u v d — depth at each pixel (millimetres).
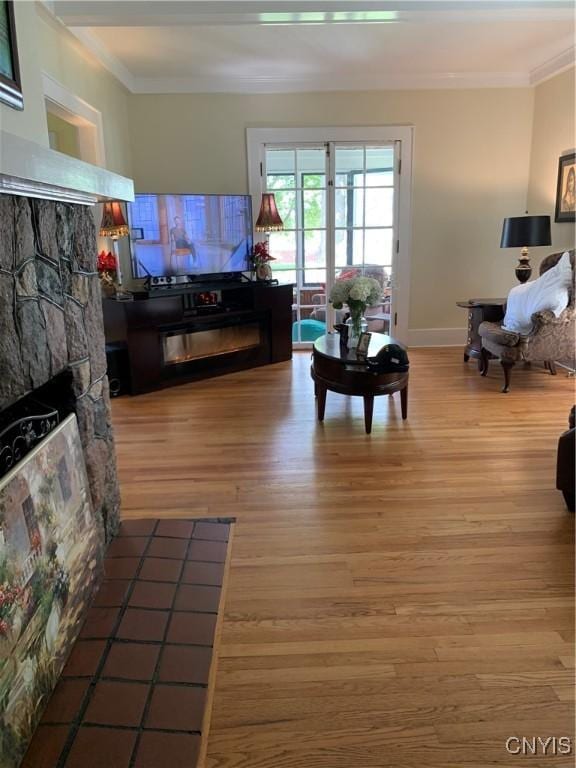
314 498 2566
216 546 2158
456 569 2021
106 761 1295
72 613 1649
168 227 4578
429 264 5668
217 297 5273
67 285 1828
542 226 4637
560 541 2193
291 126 5207
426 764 1300
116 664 1570
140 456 3088
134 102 5039
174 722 1395
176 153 5184
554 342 4113
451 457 3014
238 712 1436
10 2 1587
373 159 5379
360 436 3346
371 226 5543
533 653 1622
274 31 3871
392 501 2529
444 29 3943
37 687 1395
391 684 1520
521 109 5305
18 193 1421
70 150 4207
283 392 4305
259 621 1764
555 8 3098
